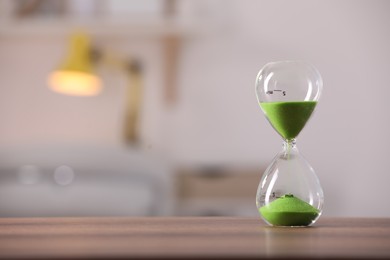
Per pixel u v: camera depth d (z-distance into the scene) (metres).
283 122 1.09
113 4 3.64
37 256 0.68
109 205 2.65
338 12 3.64
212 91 3.66
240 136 3.64
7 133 3.69
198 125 3.66
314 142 3.62
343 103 3.62
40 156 2.75
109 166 2.72
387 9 3.63
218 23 3.54
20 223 1.09
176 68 3.65
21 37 3.70
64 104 3.69
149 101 3.68
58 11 3.64
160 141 3.66
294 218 1.04
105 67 3.66
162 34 3.61
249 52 3.65
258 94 1.11
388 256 0.69
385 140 3.61
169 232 0.93
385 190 3.60
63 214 2.69
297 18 3.64
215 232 0.94
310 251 0.72
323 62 3.63
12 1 3.64
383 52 3.63
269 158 3.64
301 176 1.10
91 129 3.67
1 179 2.76
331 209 3.60
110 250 0.72
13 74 3.70
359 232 0.95
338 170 3.61
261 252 0.71
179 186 3.24
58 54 3.71
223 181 3.26
